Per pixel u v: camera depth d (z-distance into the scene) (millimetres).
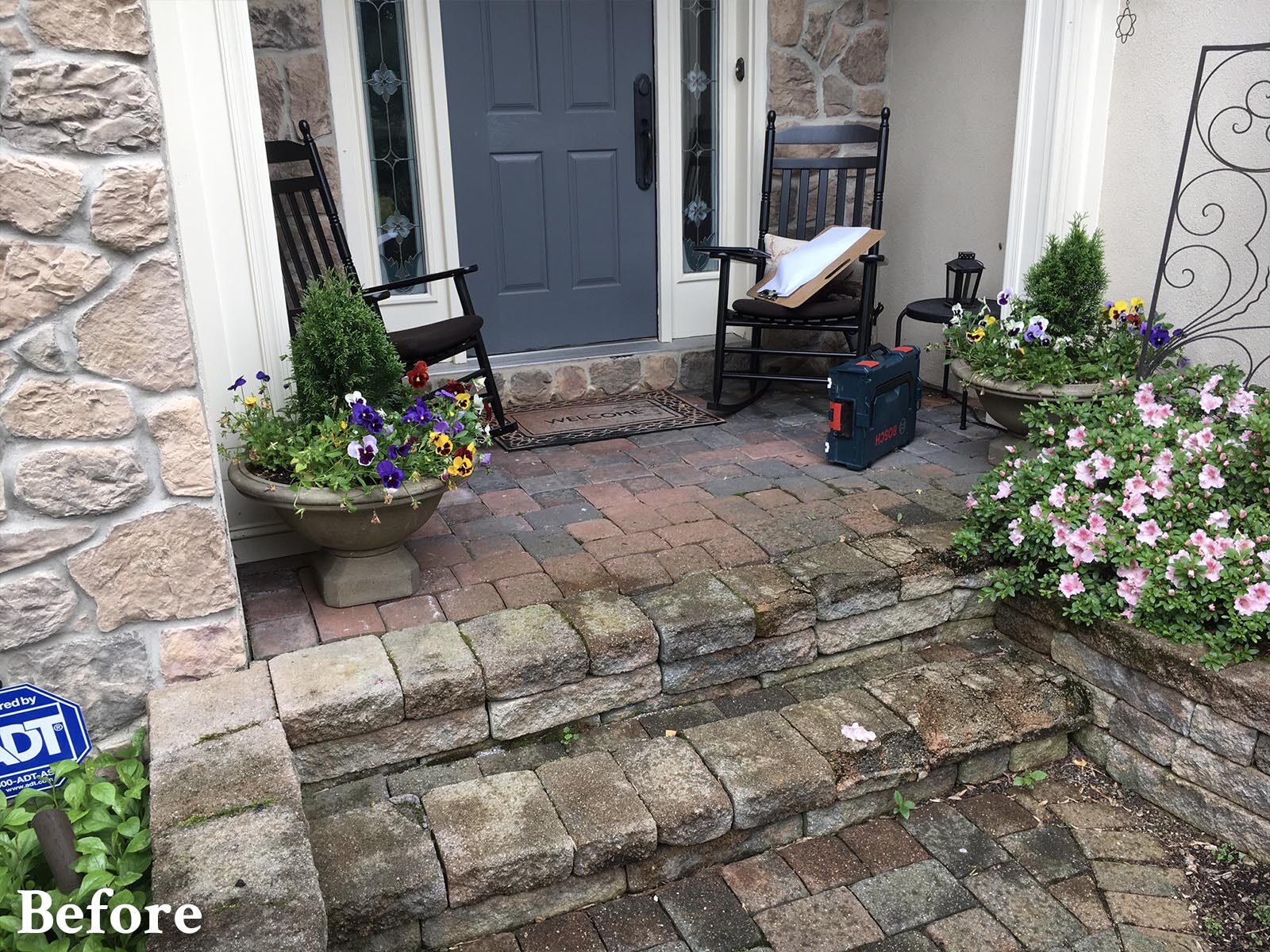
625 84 3879
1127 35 3115
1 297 1683
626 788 1909
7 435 1750
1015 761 2230
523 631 2164
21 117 1626
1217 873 1930
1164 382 2723
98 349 1770
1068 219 3316
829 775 1963
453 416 2355
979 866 1945
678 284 4195
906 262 4246
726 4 3912
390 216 3684
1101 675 2254
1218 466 2316
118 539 1882
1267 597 2004
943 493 2938
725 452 3398
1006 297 3205
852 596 2379
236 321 2350
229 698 1942
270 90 3283
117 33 1648
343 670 2016
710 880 1912
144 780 1799
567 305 4055
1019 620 2502
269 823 1588
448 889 1702
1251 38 2756
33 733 1860
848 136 3863
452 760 2084
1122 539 2238
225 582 1981
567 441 3521
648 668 2207
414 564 2391
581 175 3912
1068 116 3184
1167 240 2846
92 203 1700
